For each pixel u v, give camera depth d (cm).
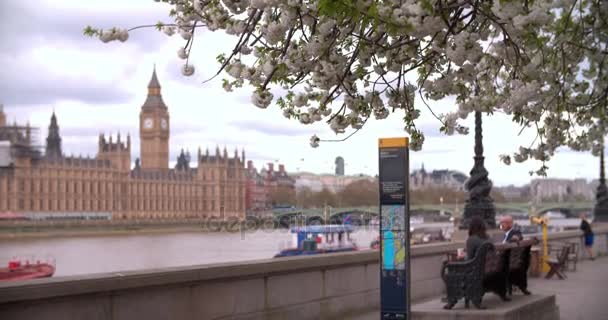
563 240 2633
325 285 1235
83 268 7419
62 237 14688
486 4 670
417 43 744
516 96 740
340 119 790
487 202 2047
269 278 1100
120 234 15912
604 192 3747
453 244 1727
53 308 778
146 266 6969
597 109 1155
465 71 775
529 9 627
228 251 5197
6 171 16050
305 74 728
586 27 1079
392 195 906
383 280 916
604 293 1648
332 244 3738
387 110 807
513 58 813
